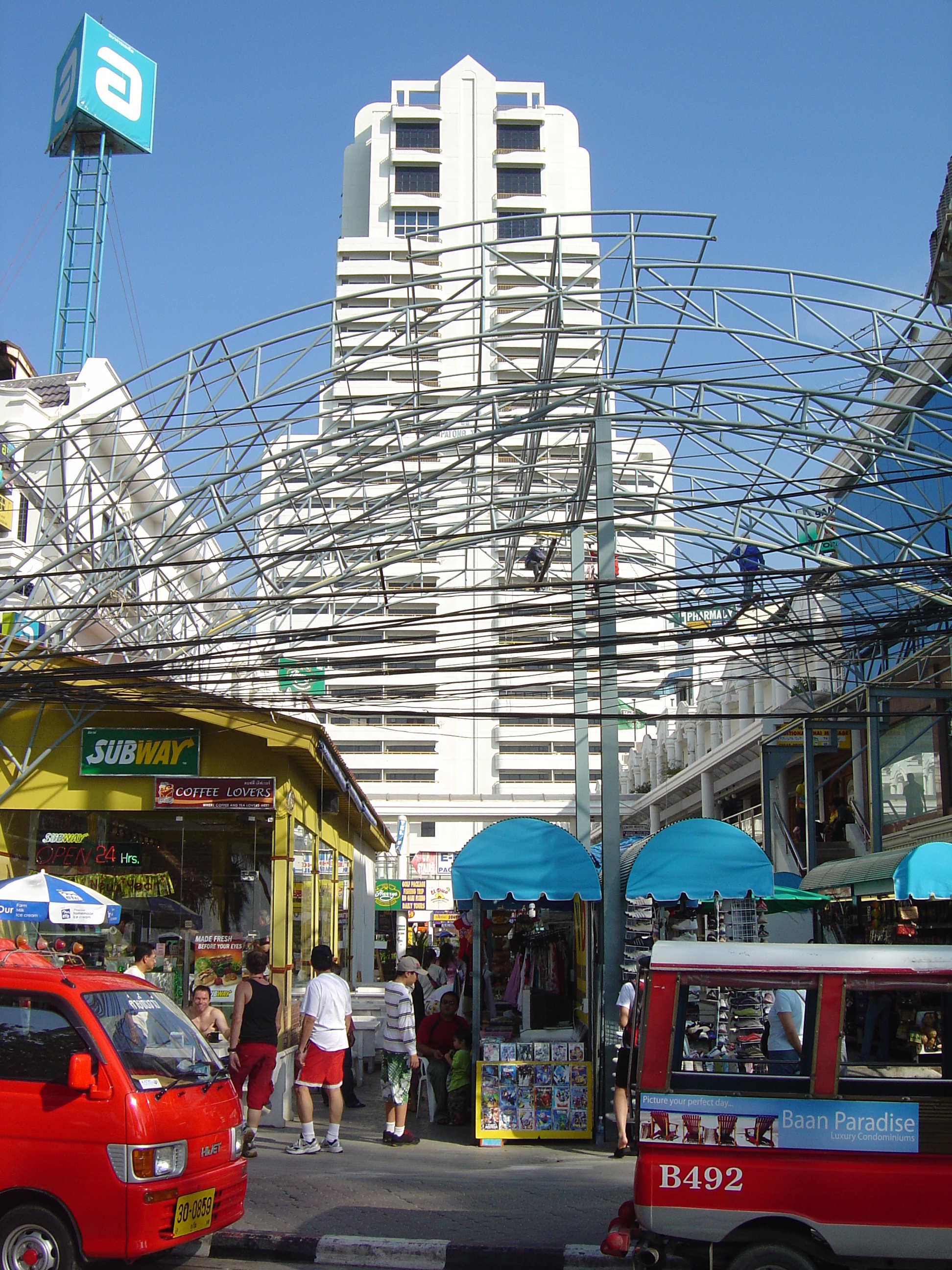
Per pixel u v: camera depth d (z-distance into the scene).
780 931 20.47
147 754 17.58
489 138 72.88
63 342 37.16
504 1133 12.64
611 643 14.37
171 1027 8.03
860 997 6.71
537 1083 12.79
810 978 6.63
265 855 17.48
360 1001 26.72
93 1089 6.97
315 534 23.38
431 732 67.69
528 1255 8.11
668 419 16.81
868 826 25.75
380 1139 13.10
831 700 26.61
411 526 20.98
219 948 17.19
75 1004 7.32
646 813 51.47
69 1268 6.80
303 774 19.19
